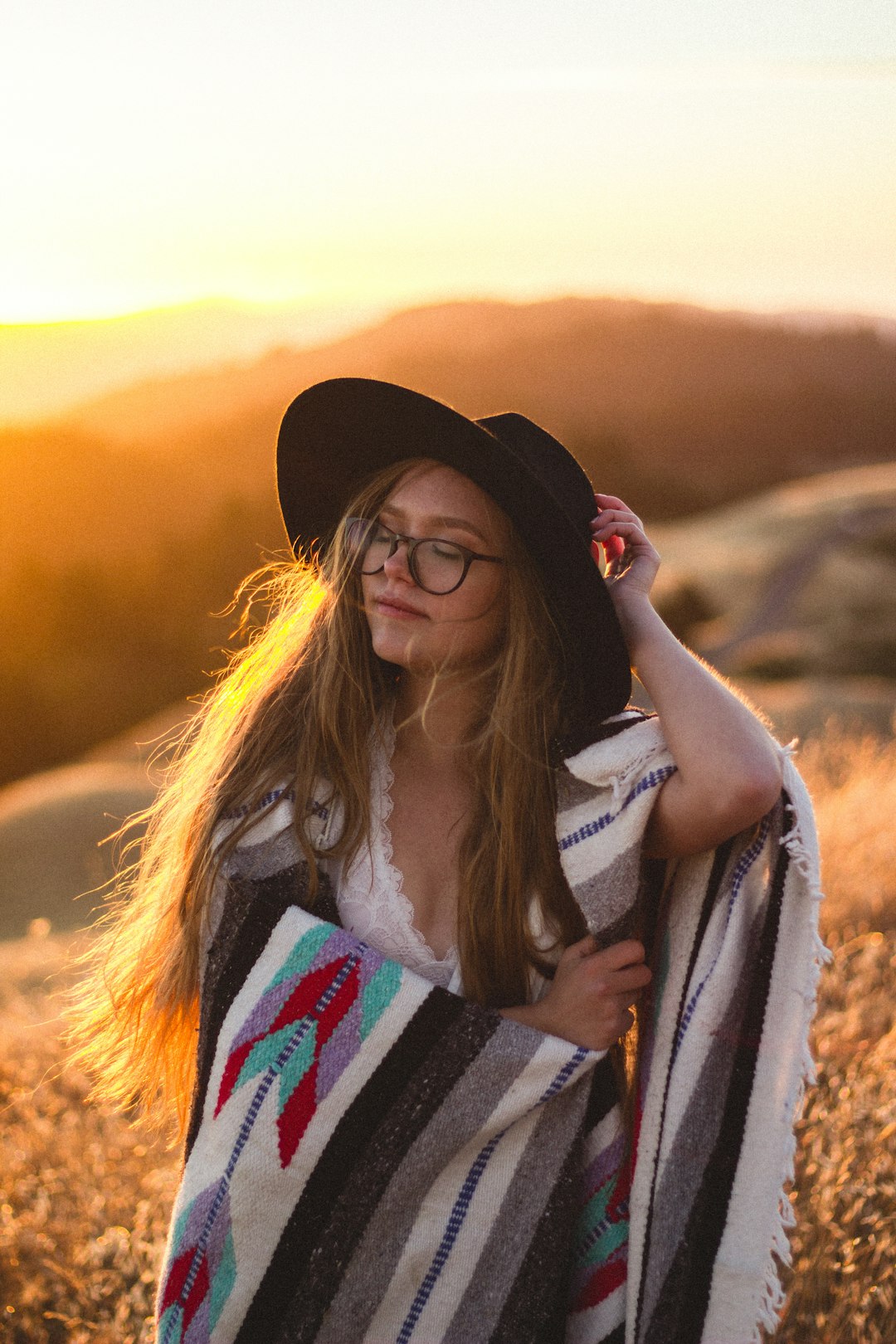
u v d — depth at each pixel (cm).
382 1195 175
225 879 192
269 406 14300
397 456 200
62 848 1967
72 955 547
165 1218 294
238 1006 182
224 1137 177
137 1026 213
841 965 391
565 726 196
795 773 191
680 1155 185
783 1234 182
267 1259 175
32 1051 410
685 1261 182
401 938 192
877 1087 302
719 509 16612
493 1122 176
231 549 9275
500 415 212
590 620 190
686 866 196
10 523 10412
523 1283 180
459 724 204
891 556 6650
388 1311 177
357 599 203
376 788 201
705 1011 187
